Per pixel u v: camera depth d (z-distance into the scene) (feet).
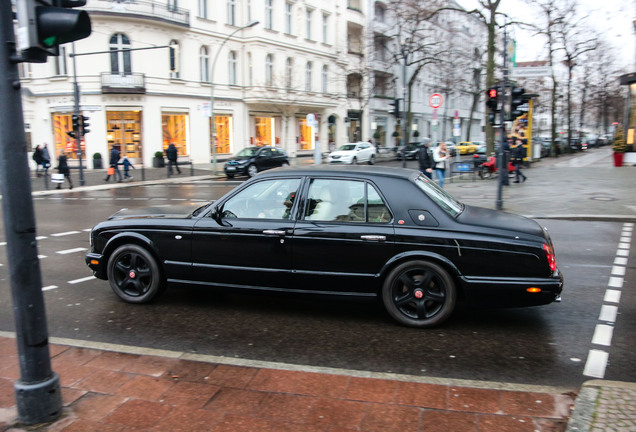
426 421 10.43
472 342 15.64
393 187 17.06
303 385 12.07
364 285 16.89
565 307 18.99
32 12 9.62
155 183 83.61
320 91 144.97
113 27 97.81
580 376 13.26
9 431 10.32
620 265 25.57
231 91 119.44
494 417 10.54
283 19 127.75
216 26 114.42
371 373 12.70
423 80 189.26
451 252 16.11
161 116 105.50
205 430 10.24
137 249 19.16
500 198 44.14
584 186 59.82
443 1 110.11
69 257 29.07
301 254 17.16
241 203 18.25
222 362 13.42
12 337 15.55
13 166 10.12
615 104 208.95
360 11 158.81
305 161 126.31
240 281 18.04
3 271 26.09
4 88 9.91
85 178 89.71
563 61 132.05
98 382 12.34
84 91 98.48
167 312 18.74
